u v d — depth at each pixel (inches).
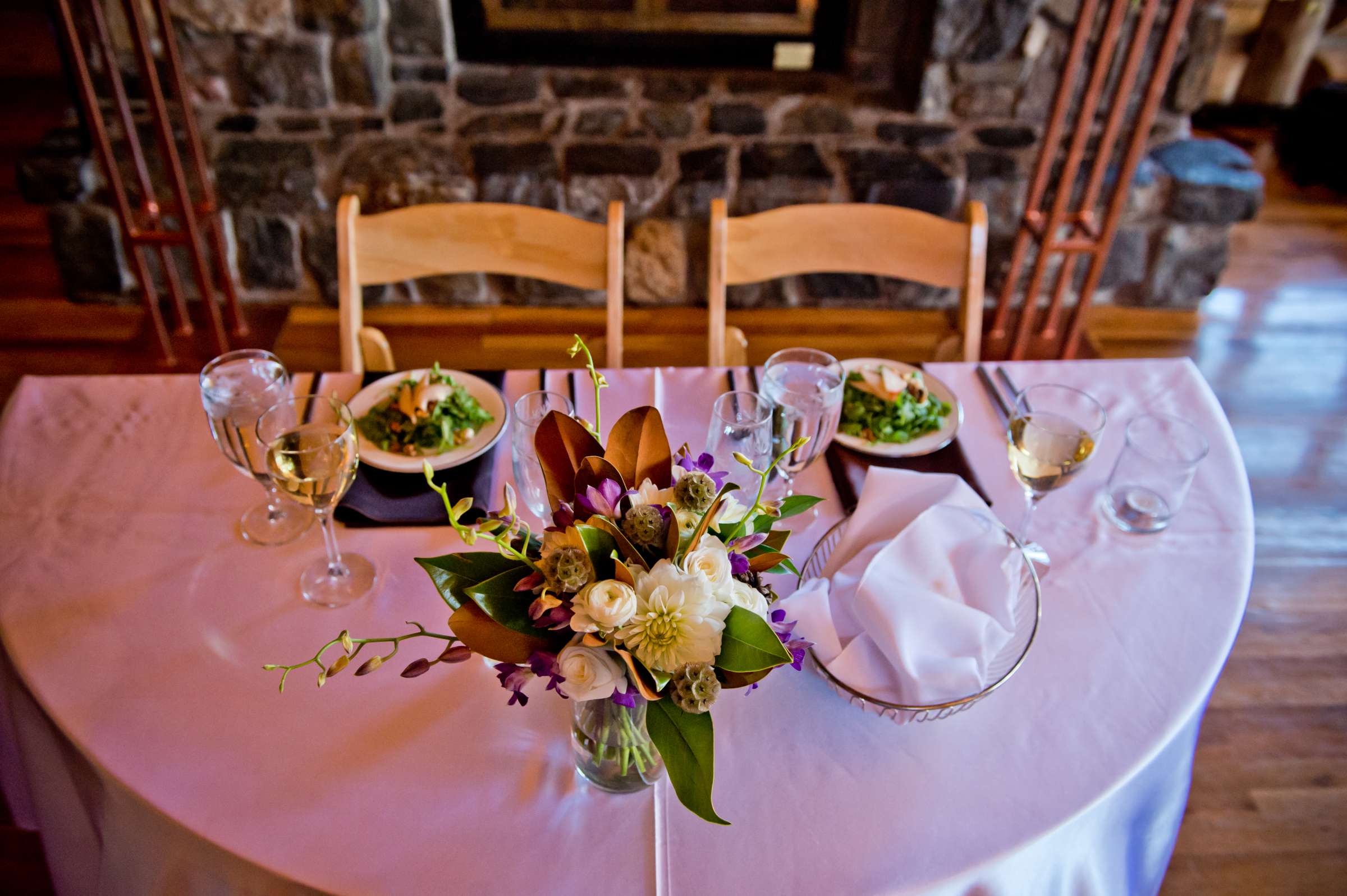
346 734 32.4
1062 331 107.0
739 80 110.4
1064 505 43.5
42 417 46.2
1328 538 81.3
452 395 45.7
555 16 107.5
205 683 33.9
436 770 31.5
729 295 108.3
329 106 101.2
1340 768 62.9
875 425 46.4
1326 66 149.4
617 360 58.3
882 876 28.9
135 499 41.8
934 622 33.0
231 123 99.4
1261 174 146.9
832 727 33.1
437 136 101.1
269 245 100.9
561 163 99.2
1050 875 31.2
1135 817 35.4
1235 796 60.8
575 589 23.8
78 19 92.1
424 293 106.3
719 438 33.1
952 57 102.0
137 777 30.8
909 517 38.9
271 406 39.1
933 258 58.3
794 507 30.8
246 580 38.1
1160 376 52.3
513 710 33.5
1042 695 34.5
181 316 97.7
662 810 30.5
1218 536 42.0
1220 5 100.9
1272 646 71.2
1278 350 106.9
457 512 24.3
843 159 101.9
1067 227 105.2
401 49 104.2
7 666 35.9
